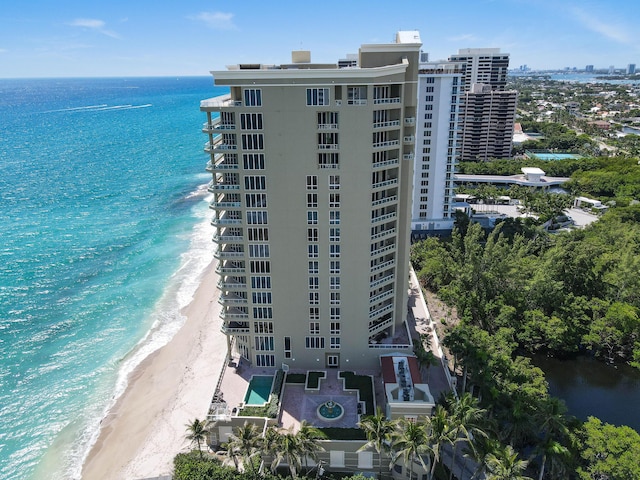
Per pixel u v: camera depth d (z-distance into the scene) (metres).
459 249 123.19
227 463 64.19
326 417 68.19
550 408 60.22
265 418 67.06
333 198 70.12
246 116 66.31
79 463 69.38
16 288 120.75
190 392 82.38
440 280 116.44
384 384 71.44
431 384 80.19
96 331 103.00
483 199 183.12
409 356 77.19
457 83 129.75
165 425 75.12
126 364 91.69
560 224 165.12
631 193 184.25
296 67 76.19
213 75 64.38
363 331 77.94
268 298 76.00
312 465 64.94
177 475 60.59
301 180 69.19
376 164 70.31
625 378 91.25
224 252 74.62
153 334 101.81
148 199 199.50
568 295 102.94
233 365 80.00
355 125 66.56
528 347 96.06
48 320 106.94
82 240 153.25
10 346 97.25
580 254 110.88
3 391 84.44
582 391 87.44
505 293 102.50
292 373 78.69
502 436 63.03
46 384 86.38
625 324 95.12
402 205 78.81
